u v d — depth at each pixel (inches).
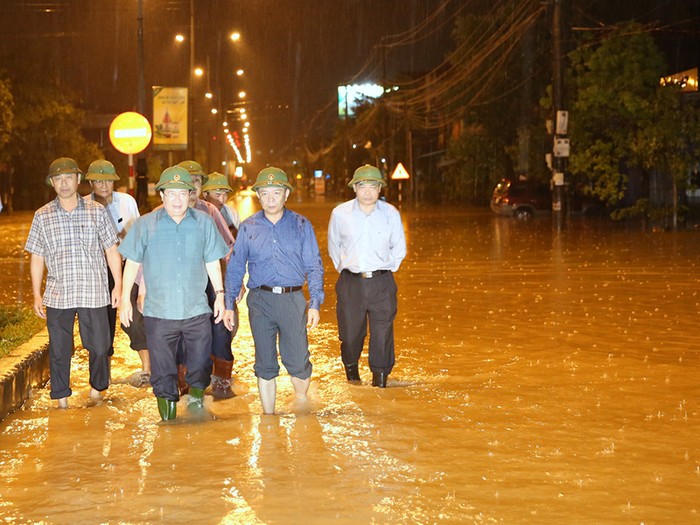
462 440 279.4
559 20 1393.9
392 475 246.4
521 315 534.3
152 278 311.9
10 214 2143.2
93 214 332.5
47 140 2504.9
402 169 2536.9
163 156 3373.5
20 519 217.2
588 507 221.8
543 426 295.0
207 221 317.4
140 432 296.0
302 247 324.5
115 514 219.3
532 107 2224.4
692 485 237.9
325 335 479.5
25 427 304.7
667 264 815.7
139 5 1425.9
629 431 288.4
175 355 317.1
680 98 1363.2
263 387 319.9
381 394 343.9
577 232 1300.4
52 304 330.6
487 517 215.2
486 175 2512.3
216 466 256.1
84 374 393.1
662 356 409.4
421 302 593.3
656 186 1453.0
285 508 221.8
